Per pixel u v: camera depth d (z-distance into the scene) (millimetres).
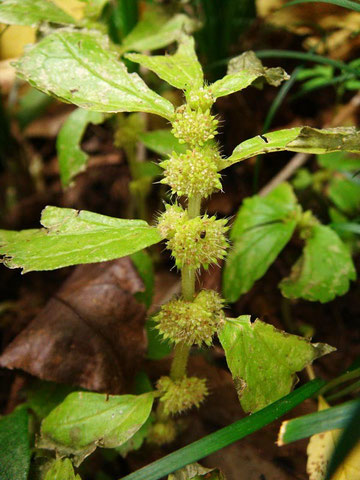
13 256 64
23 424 86
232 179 157
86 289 105
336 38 153
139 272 106
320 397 92
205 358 111
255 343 72
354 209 134
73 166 117
